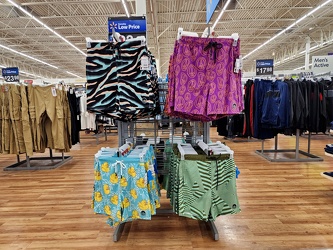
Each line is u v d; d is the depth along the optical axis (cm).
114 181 167
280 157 471
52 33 966
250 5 737
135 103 164
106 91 165
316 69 733
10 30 917
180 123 279
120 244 192
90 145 671
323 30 1041
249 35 1073
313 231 206
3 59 1308
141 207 166
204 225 220
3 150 388
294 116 393
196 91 161
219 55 162
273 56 1467
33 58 1304
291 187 308
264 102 410
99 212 175
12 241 198
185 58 160
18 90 381
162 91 233
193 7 769
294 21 847
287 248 183
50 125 404
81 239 200
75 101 455
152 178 177
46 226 221
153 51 1272
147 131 263
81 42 1118
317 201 265
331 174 285
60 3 662
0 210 255
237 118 466
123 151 185
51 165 437
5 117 382
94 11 779
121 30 240
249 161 446
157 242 194
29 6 718
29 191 310
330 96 411
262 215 234
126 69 163
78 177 370
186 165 171
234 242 192
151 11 725
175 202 181
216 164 170
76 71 1962
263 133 429
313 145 596
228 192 174
